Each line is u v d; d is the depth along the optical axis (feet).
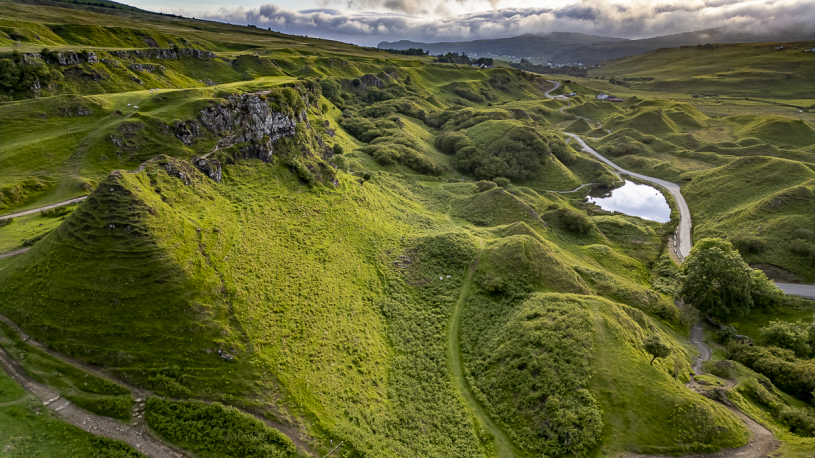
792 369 179.73
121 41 512.63
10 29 397.39
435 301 217.15
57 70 313.94
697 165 547.90
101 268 130.31
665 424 133.39
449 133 584.81
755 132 638.94
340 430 125.49
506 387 159.22
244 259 170.09
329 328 165.99
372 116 648.38
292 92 289.94
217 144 241.55
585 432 133.69
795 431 143.33
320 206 248.73
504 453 138.10
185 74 479.41
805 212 324.19
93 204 138.82
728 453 127.34
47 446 100.48
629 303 242.58
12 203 199.72
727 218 372.38
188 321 130.41
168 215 153.38
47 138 236.02
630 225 382.42
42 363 116.47
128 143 233.35
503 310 207.00
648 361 158.71
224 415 115.44
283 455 112.47
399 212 321.11
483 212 359.66
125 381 116.98
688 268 258.37
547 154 526.16
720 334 225.76
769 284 253.24
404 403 152.35
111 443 104.47
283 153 264.31
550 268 229.25
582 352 156.87
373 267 230.07
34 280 130.72
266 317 150.92
